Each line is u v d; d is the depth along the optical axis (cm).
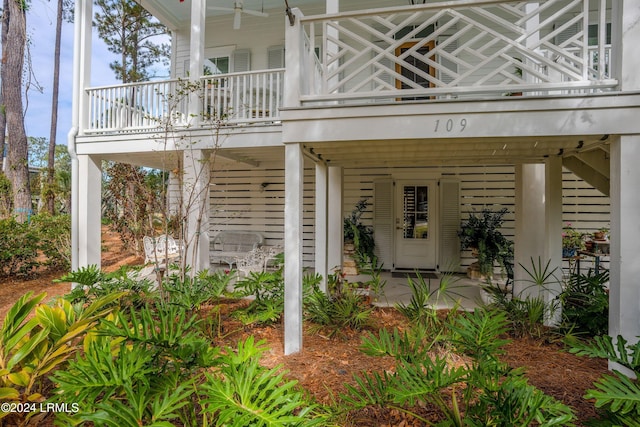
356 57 322
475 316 257
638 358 207
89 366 187
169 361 219
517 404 166
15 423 210
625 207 269
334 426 194
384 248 748
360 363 299
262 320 350
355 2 714
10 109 996
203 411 165
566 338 323
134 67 1269
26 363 224
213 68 829
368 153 403
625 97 268
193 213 526
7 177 1005
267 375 181
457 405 209
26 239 685
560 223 400
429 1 670
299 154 322
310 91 327
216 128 500
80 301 385
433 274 701
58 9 1288
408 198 745
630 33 270
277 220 815
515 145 347
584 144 337
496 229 713
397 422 217
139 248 866
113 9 1163
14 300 538
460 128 294
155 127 523
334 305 394
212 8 646
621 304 269
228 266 810
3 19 999
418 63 684
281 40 782
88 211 580
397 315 420
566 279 420
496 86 291
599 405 172
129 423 156
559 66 291
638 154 266
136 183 581
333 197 539
